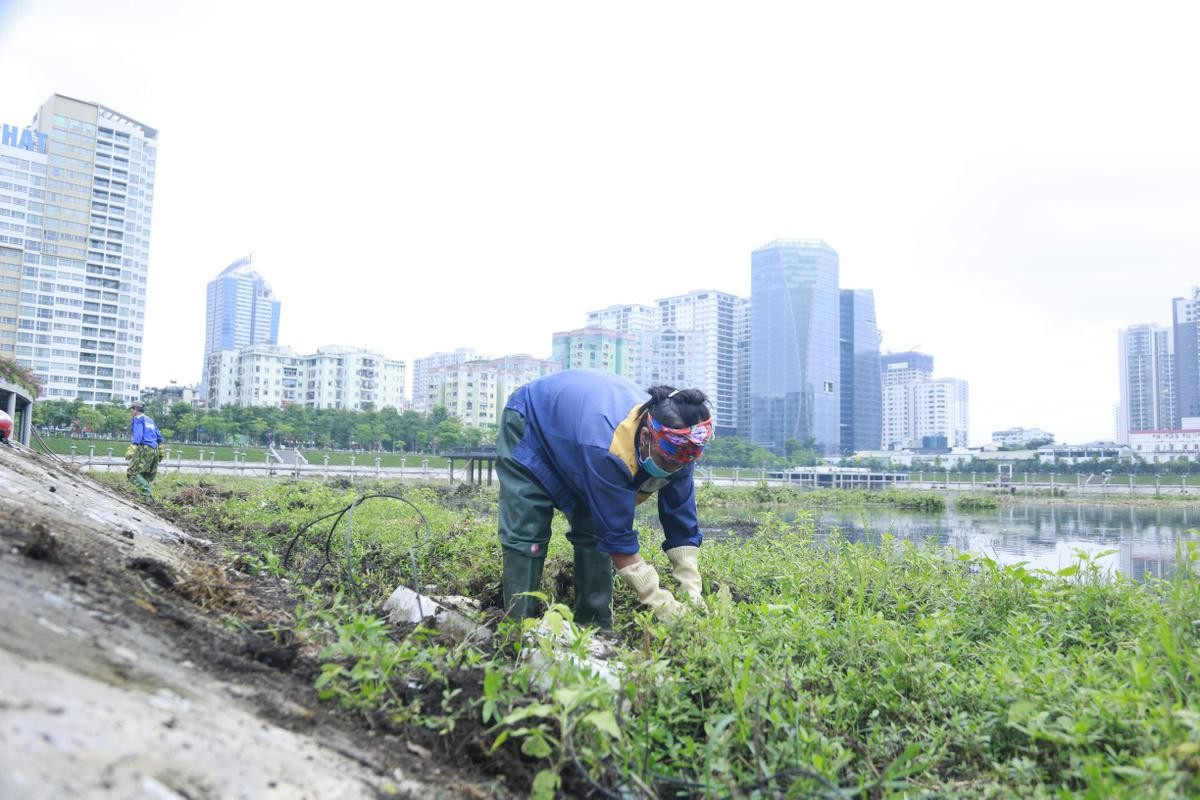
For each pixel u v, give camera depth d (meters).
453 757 2.70
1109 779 2.43
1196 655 3.34
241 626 3.27
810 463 79.12
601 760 2.77
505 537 4.74
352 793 2.12
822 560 6.66
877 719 3.46
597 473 4.38
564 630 3.91
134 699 2.02
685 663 3.60
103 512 5.69
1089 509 34.69
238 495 14.30
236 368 91.25
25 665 1.89
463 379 89.44
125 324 66.81
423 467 47.97
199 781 1.80
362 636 3.28
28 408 19.08
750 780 2.72
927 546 7.02
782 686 3.29
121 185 65.88
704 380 101.75
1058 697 3.16
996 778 2.89
